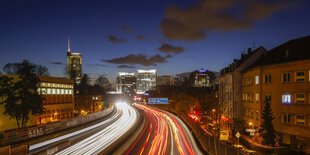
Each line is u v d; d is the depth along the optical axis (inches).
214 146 819.4
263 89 1284.4
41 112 1440.7
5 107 1299.2
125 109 3826.3
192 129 1540.4
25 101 1314.0
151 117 2566.4
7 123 1470.2
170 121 2196.1
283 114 1162.6
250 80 1464.1
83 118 1752.0
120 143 1060.5
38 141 1056.2
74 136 1247.5
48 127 1246.3
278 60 1222.9
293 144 1105.4
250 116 1457.9
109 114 2751.0
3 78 1302.9
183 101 2687.0
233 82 1652.3
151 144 1122.0
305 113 1059.3
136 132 1433.3
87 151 898.1
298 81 1099.3
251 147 1100.5
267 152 1008.9
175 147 1040.8
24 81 1363.2
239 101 1641.2
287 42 1349.7
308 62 1057.5
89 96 3277.6
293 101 1115.9
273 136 1101.7
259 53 1641.2
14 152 633.0
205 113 2160.4
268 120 1123.9
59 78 2074.3
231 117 1684.3
